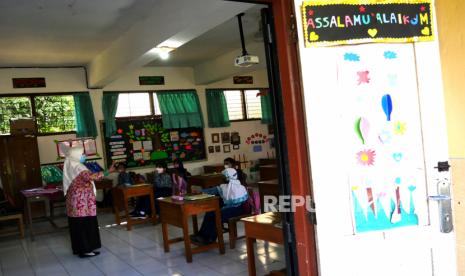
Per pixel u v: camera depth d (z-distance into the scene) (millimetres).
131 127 8898
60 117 8273
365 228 1840
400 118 1875
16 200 7355
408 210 1878
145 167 8953
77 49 6945
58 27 5562
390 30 1845
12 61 7387
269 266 3869
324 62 1802
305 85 1777
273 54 2025
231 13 4074
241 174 5387
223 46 7762
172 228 5938
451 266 1892
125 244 5219
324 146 1802
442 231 1880
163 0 4766
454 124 1964
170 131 9344
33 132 7551
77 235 4793
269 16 2021
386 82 1861
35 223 7270
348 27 1804
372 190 1848
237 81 10305
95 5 4805
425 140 1880
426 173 1885
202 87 9859
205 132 9836
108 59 7047
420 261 1879
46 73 8164
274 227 2924
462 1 1897
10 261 4852
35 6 4676
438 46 1907
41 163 8008
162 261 4328
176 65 9375
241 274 3730
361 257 1834
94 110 8578
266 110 10617
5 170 7312
